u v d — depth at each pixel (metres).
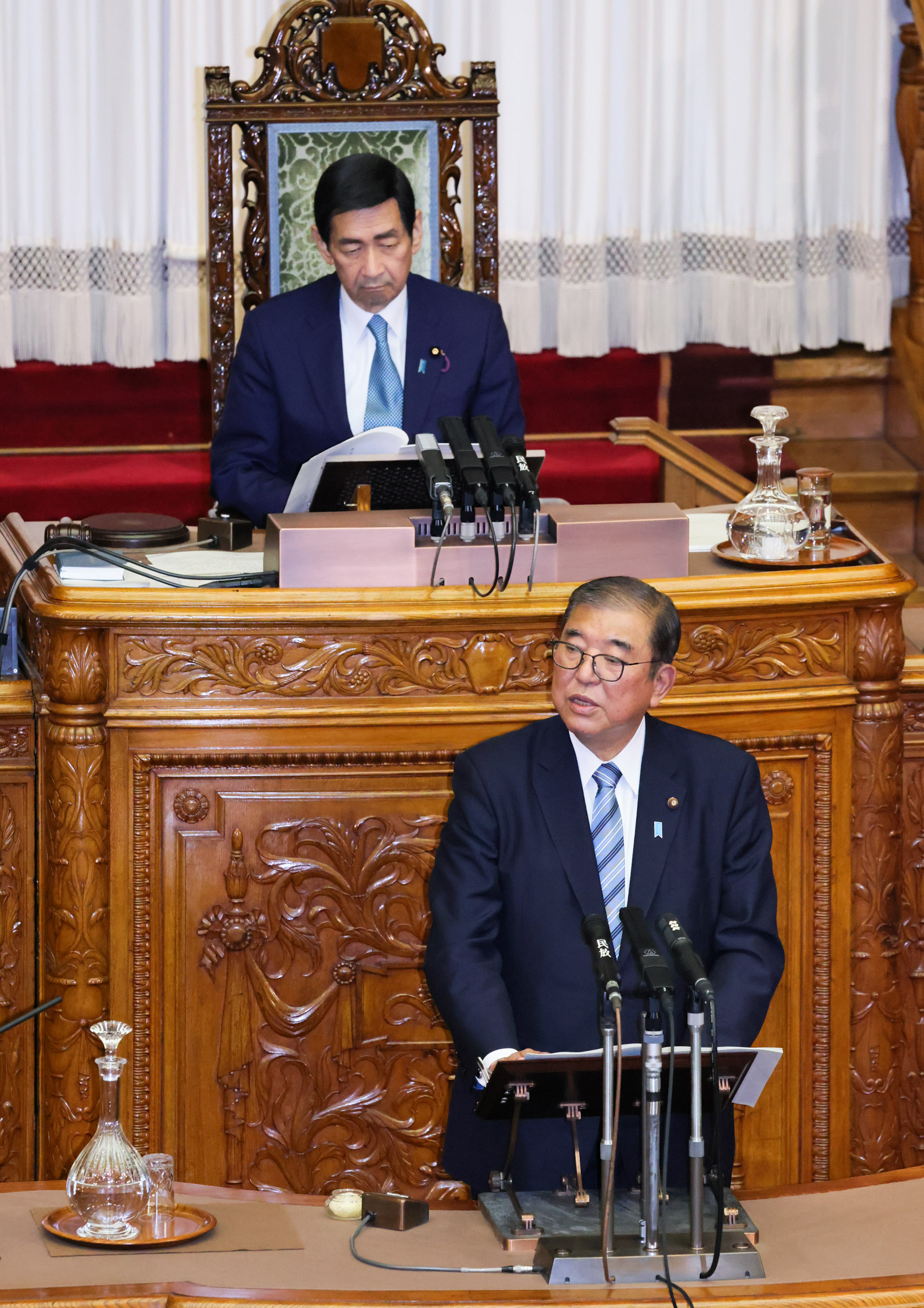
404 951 14.25
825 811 14.45
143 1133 14.21
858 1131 14.97
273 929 14.13
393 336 16.52
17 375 26.11
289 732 13.81
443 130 19.47
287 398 16.45
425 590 13.66
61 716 13.62
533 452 14.16
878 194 26.31
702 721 14.15
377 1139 14.49
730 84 26.23
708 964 11.75
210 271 19.53
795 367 27.31
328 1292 8.98
